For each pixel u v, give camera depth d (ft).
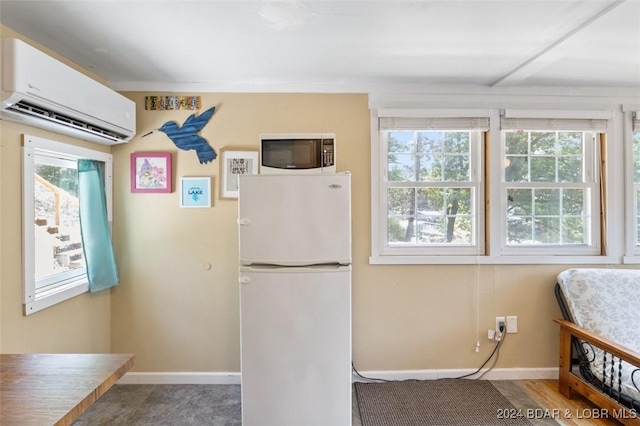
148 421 6.68
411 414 6.85
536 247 8.39
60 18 5.21
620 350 5.93
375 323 8.16
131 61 6.80
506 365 8.27
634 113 8.18
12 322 5.51
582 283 7.55
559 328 8.12
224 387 7.90
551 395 7.52
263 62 6.84
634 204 8.27
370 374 8.14
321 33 5.67
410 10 4.97
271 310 5.98
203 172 8.03
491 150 8.15
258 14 5.09
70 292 6.67
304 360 5.99
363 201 8.12
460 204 8.40
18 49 4.76
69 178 6.95
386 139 8.31
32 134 5.81
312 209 6.04
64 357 3.78
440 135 8.38
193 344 8.11
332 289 5.99
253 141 8.04
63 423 2.69
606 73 7.37
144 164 7.95
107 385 3.31
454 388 7.79
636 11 4.92
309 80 7.86
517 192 8.38
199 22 5.33
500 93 8.11
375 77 7.64
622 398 6.18
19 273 5.63
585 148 8.38
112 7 4.91
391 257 8.11
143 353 8.10
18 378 3.31
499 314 8.25
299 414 6.00
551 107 8.14
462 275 8.22
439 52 6.38
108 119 6.65
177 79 7.79
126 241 8.02
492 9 4.94
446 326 8.22
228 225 8.05
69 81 5.65
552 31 5.57
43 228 6.30
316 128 8.07
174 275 8.07
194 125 7.97
